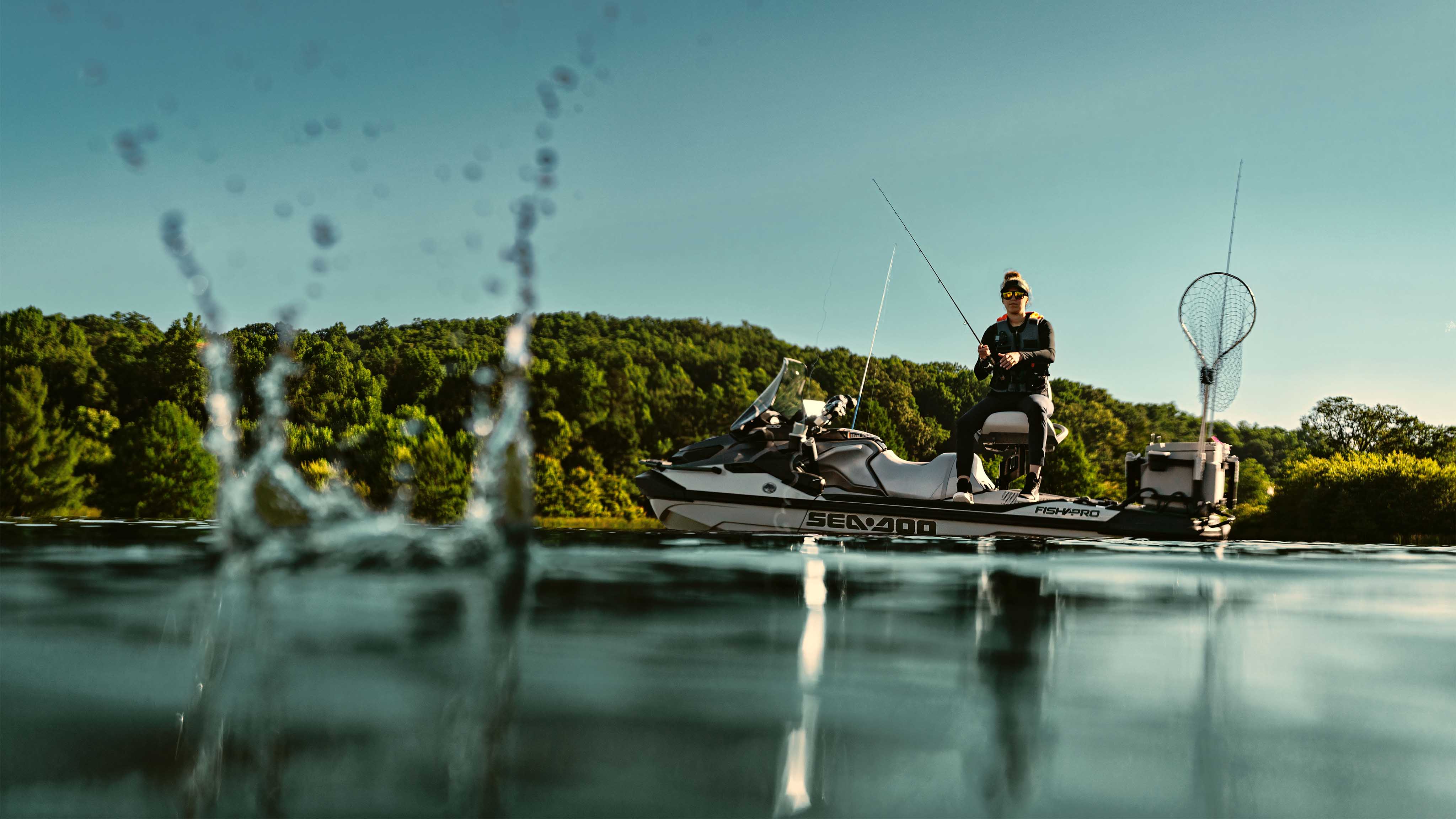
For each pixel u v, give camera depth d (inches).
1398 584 99.2
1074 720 37.3
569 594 75.1
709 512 258.4
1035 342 243.6
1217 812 26.2
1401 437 1946.4
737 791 27.4
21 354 1363.2
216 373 95.8
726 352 2748.5
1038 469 243.0
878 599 78.2
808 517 250.5
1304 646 57.2
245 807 24.6
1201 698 41.8
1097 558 133.1
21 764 28.3
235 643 49.9
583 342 2459.4
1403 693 43.4
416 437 1126.4
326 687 40.2
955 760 31.3
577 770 29.0
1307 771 30.6
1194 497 231.1
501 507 110.9
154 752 29.8
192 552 101.1
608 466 2063.2
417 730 33.4
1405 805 27.1
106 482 1237.1
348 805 25.0
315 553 98.3
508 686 41.3
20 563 90.0
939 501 243.1
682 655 50.4
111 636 51.4
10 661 44.5
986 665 48.9
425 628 56.2
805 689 42.5
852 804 26.3
